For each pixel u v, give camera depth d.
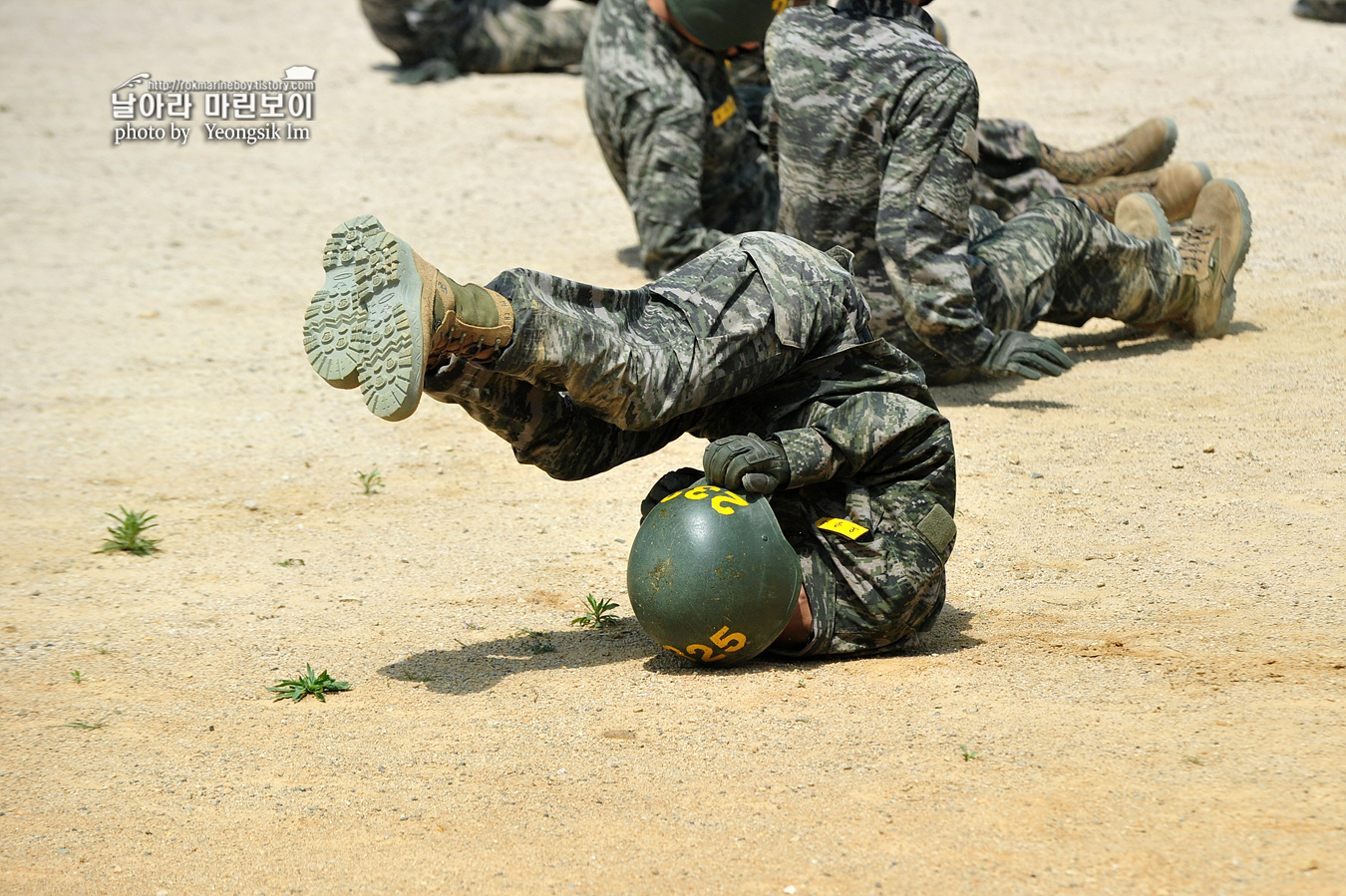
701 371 8.94
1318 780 7.20
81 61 44.66
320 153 34.03
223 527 13.71
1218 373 17.00
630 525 13.41
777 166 16.55
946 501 9.76
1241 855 6.54
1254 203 25.75
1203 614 10.14
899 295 15.16
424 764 8.27
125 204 30.38
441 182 31.25
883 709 8.66
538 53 41.06
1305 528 11.91
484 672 9.81
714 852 6.98
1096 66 37.84
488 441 16.59
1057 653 9.52
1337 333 18.17
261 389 18.84
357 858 7.21
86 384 19.11
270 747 8.67
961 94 14.83
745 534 9.05
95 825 7.73
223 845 7.44
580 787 7.81
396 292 7.80
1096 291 17.16
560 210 28.67
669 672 9.62
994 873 6.57
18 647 10.70
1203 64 37.59
